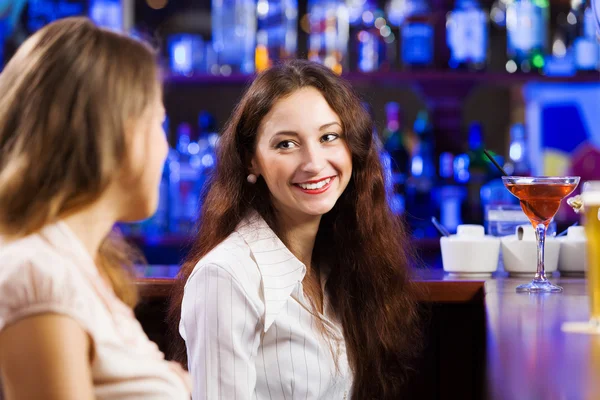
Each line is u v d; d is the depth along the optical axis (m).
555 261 2.26
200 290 1.67
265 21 3.54
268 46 3.53
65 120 0.90
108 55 0.93
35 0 3.55
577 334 1.21
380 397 2.02
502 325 1.30
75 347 0.83
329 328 1.89
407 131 3.69
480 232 2.33
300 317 1.79
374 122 2.03
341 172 1.91
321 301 1.97
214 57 3.56
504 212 2.46
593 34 3.49
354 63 3.54
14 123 0.91
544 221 1.89
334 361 1.84
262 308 1.71
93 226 0.95
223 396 1.62
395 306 2.05
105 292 0.92
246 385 1.64
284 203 1.89
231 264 1.69
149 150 0.97
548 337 1.19
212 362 1.63
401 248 2.09
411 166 3.56
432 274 2.39
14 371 0.82
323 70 1.92
